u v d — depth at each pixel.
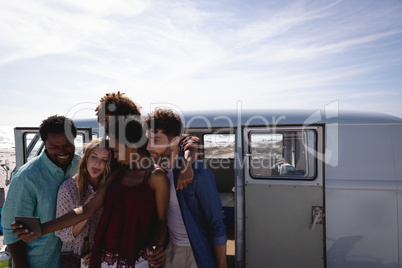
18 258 1.72
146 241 1.61
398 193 3.25
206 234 1.77
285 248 3.29
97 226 1.76
